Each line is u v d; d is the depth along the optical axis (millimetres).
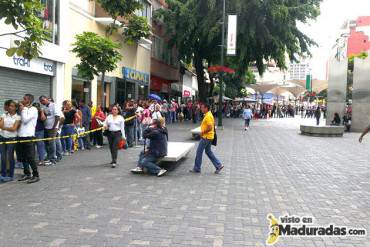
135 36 19703
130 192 8641
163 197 8266
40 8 7516
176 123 33469
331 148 18469
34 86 17391
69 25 20312
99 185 9273
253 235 6109
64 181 9641
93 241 5711
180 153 11828
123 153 14672
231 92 58000
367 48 31094
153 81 37125
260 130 28953
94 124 16250
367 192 9250
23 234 5965
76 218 6758
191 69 54000
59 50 19016
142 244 5621
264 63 39781
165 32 36188
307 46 35469
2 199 7930
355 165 13383
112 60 16875
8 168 9781
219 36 34156
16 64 15445
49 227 6289
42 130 11734
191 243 5699
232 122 39938
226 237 5984
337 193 9070
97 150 15344
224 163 12945
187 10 33812
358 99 31391
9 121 9500
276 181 10250
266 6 31469
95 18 23594
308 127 25453
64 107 13891
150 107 17891
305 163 13484
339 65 32656
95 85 23672
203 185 9531
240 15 31812
